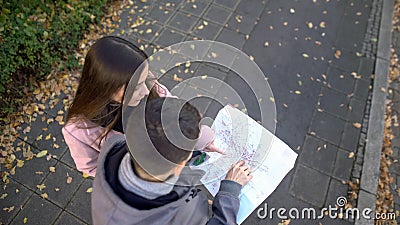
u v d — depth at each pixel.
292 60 3.85
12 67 3.38
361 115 3.56
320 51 3.94
